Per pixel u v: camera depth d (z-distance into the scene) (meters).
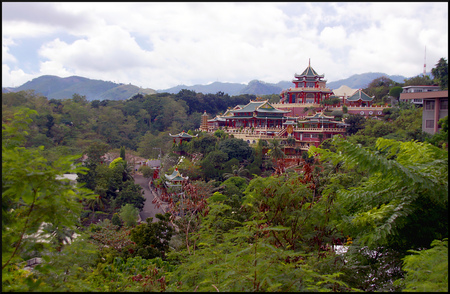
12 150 8.20
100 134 93.75
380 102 124.88
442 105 50.69
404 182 11.50
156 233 27.12
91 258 10.18
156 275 12.57
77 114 61.62
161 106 143.88
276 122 111.88
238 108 121.19
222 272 9.28
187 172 77.44
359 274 11.64
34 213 7.54
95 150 58.25
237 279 8.00
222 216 17.80
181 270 10.68
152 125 138.75
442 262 8.42
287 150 96.06
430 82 116.00
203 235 13.87
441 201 10.94
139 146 104.88
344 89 147.75
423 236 11.95
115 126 101.88
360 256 12.55
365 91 141.62
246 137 100.75
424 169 11.49
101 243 29.17
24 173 7.21
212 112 174.38
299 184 13.46
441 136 28.00
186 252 13.80
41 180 7.36
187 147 95.19
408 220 11.55
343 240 16.53
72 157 8.08
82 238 9.32
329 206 12.88
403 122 84.69
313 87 125.56
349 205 13.99
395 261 12.13
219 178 80.94
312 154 14.05
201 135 103.31
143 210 64.81
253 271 8.10
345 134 99.56
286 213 12.77
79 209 8.40
